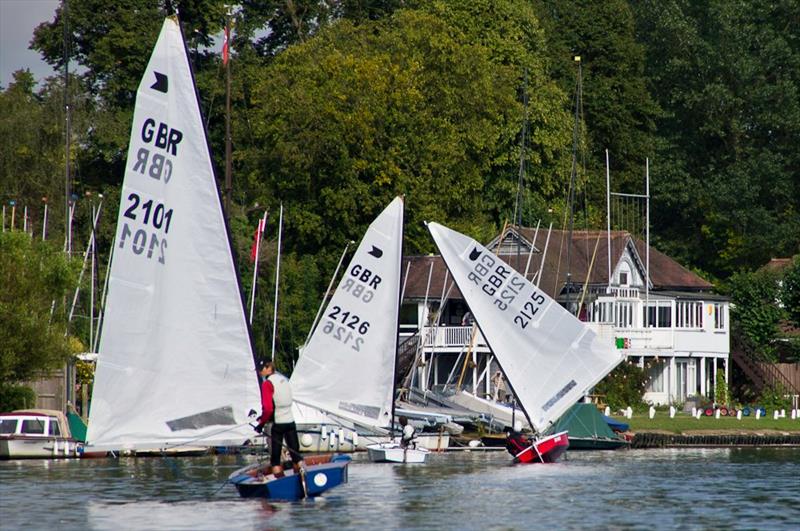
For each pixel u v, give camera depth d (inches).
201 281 4746.6
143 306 4724.4
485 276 7667.3
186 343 4736.7
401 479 6609.3
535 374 7677.2
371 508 5275.6
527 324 7647.6
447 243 7682.1
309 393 7554.1
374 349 7554.1
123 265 4714.6
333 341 7564.0
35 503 5418.3
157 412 4717.0
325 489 5388.8
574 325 7593.5
